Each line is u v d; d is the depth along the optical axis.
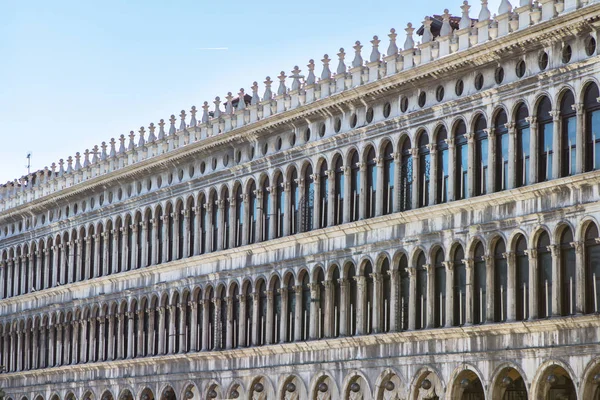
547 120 61.09
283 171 79.81
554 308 59.75
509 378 62.47
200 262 87.44
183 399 88.12
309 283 76.81
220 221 85.88
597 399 58.31
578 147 58.97
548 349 59.91
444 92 67.44
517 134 62.75
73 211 104.38
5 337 113.81
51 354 105.88
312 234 76.00
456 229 65.69
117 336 96.88
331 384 74.50
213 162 87.25
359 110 73.62
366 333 72.06
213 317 86.12
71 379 102.25
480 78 65.25
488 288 63.59
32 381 108.12
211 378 85.38
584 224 58.66
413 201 68.88
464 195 65.69
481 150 64.94
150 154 93.62
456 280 66.06
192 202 89.38
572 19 58.81
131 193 96.50
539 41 61.06
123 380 95.19
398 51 71.25
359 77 73.12
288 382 78.31
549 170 60.91
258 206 82.00
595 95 58.53
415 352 68.12
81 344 101.31
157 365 91.44
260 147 82.44
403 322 69.44
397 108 70.69
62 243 105.50
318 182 76.56
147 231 94.00
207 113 87.94
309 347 76.00
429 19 68.62
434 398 67.38
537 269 61.16
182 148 88.88
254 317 81.88
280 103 80.19
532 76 61.34
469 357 64.44
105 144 99.94
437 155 67.62
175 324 90.12
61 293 104.62
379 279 71.12
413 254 68.50
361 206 72.81
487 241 63.75
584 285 58.53
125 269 96.25
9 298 112.31
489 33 64.06
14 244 113.69
